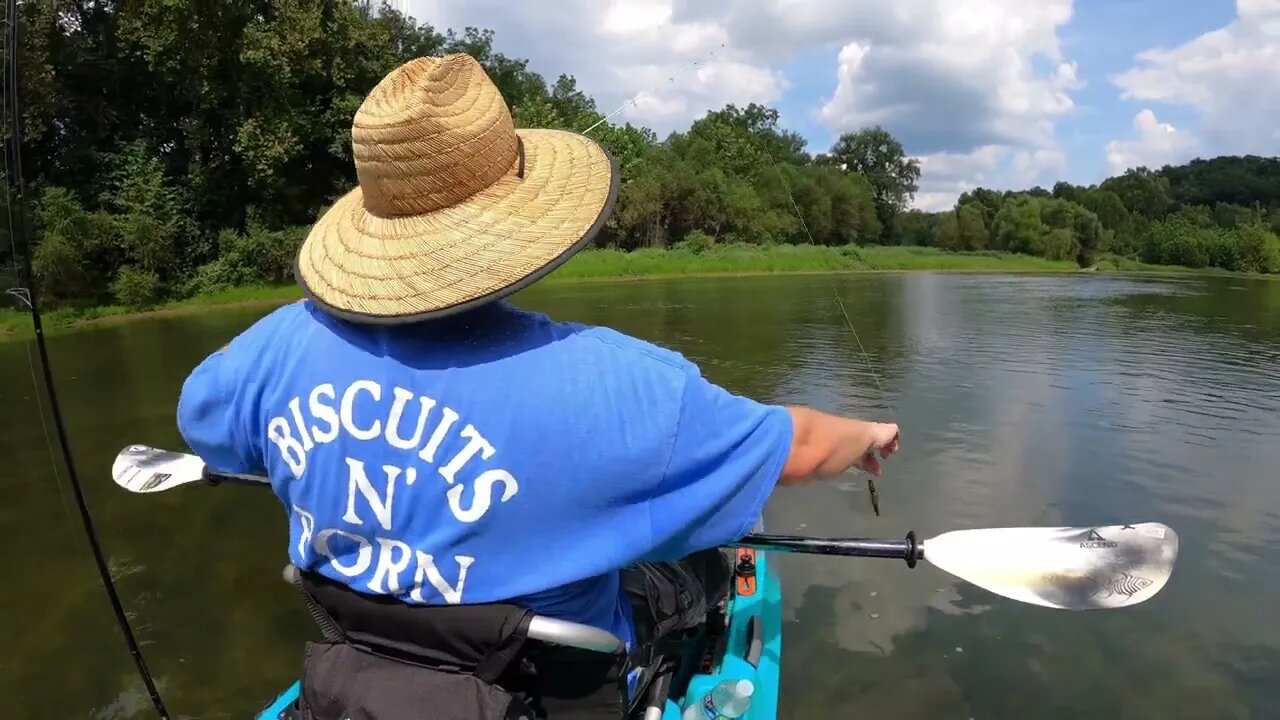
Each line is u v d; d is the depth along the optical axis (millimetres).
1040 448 6730
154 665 3754
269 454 1483
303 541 1486
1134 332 13906
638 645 1978
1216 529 5168
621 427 1322
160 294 19562
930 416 7762
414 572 1383
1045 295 22500
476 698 1383
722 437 1380
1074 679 3631
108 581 1773
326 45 22938
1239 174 103875
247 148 21531
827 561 4609
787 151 53875
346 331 1427
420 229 1397
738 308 17531
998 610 4145
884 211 59812
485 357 1348
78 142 20656
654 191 34656
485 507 1328
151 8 19641
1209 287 27297
